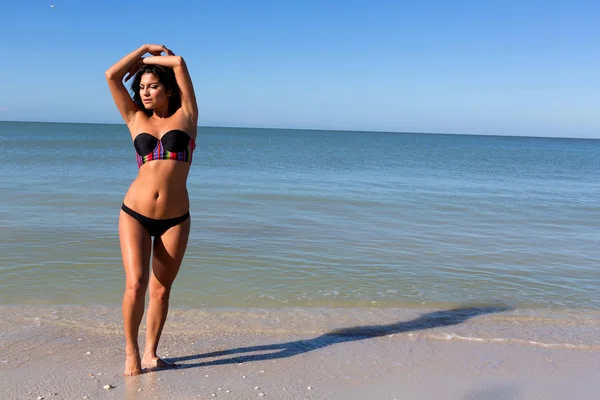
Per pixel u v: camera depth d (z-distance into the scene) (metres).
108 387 3.58
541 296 6.36
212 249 7.86
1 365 3.86
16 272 6.35
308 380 3.84
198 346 4.45
